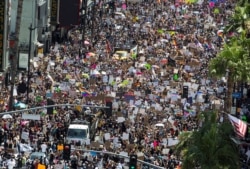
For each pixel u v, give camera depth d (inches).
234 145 5152.6
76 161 5580.7
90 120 6830.7
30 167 5452.8
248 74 5954.7
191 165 5147.6
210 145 5093.5
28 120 6579.7
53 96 7445.9
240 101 6865.2
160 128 6638.8
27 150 5777.6
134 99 7509.8
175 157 5871.1
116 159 5900.6
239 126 5059.1
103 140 6382.9
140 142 6210.6
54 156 5698.8
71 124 6550.2
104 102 7411.4
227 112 5949.8
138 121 6860.2
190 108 7308.1
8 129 6245.1
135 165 4970.5
